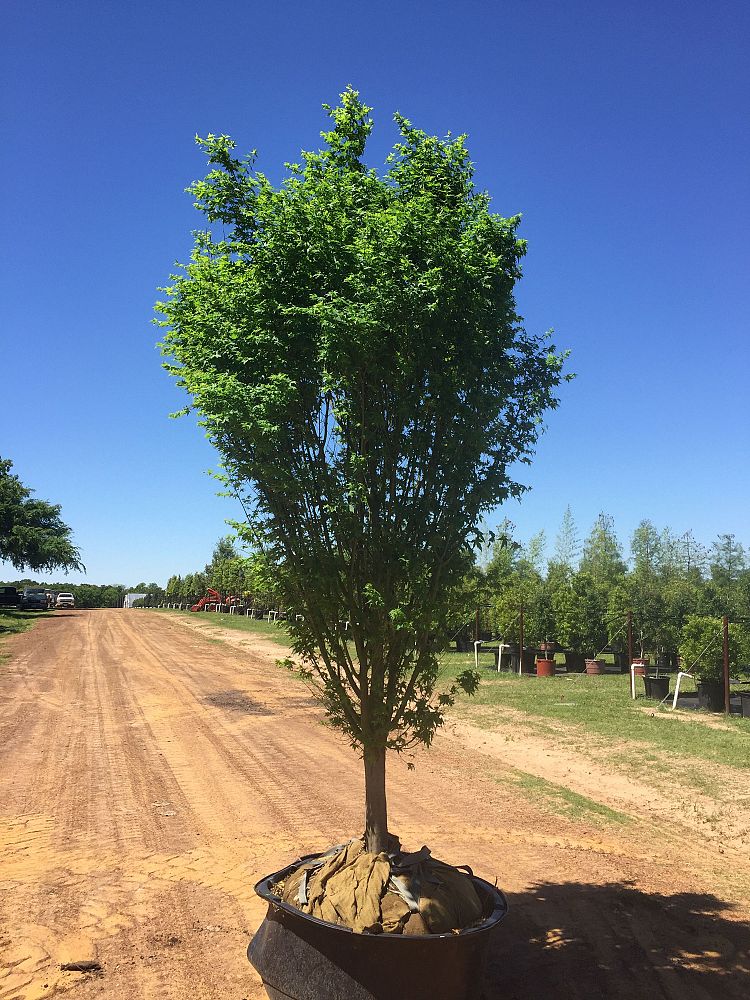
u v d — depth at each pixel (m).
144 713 15.12
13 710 14.97
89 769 10.62
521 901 6.12
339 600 4.59
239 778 10.27
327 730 13.71
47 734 12.88
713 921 5.76
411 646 4.59
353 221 4.71
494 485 4.64
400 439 4.62
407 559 4.44
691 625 15.79
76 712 15.03
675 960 5.12
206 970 4.95
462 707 15.77
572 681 20.61
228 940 5.39
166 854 7.25
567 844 7.61
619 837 7.86
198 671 21.88
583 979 4.86
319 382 4.62
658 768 10.58
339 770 10.77
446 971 3.88
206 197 4.89
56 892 6.28
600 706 15.88
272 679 20.34
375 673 4.57
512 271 5.09
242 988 4.72
